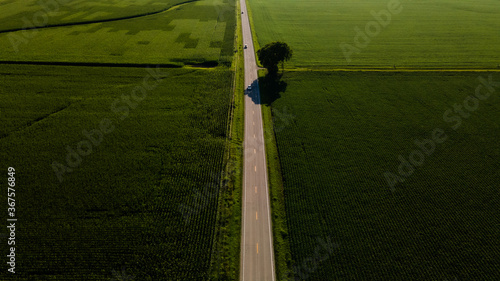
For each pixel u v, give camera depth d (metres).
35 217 38.88
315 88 73.00
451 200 42.69
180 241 36.84
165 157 49.94
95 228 37.88
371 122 59.62
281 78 78.12
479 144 53.41
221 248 36.44
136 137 54.16
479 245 36.69
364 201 42.50
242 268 34.59
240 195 43.69
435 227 38.88
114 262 34.28
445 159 50.06
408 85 73.88
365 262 34.88
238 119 61.41
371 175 46.88
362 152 51.69
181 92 69.50
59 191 42.66
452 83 74.44
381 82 75.62
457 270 34.09
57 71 76.06
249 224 39.53
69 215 39.38
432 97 68.44
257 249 36.59
